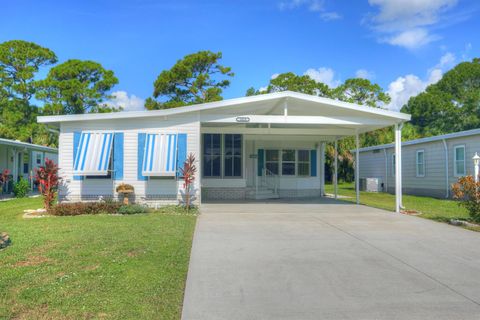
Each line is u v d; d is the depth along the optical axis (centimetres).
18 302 493
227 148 1984
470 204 1155
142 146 1431
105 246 791
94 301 501
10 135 3425
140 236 897
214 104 1402
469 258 752
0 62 3688
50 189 1369
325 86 3506
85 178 1426
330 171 3862
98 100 3788
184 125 1443
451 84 5644
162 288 554
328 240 899
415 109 5447
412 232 1005
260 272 652
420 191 2370
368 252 791
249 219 1195
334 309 501
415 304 520
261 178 2186
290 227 1059
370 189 2867
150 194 1440
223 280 609
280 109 1655
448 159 2086
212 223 1112
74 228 998
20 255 714
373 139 3678
